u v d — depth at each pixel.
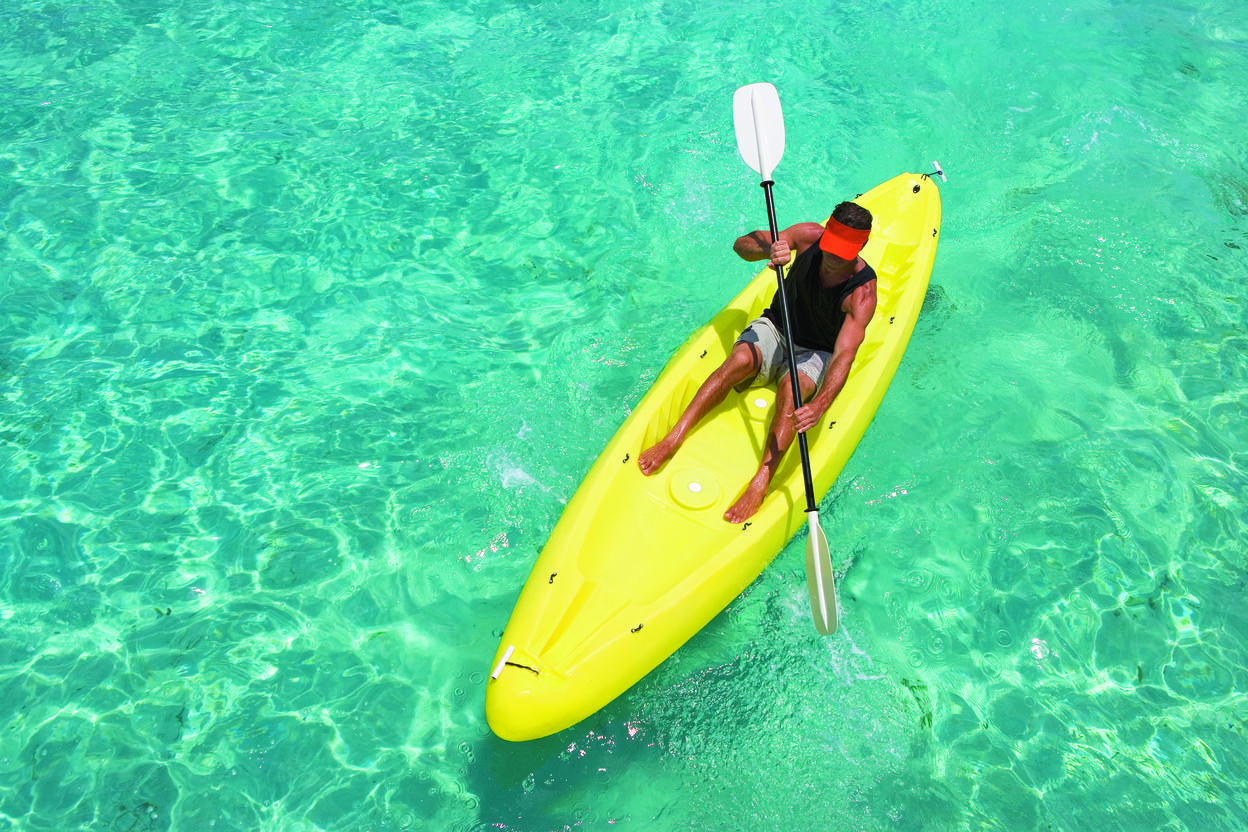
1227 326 4.53
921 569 3.42
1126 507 3.67
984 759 2.86
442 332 4.35
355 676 2.99
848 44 6.65
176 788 2.68
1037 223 5.17
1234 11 7.38
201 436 3.78
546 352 4.27
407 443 3.81
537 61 6.35
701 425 3.60
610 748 2.83
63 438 3.73
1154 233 5.10
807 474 3.09
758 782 2.77
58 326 4.24
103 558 3.30
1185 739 2.91
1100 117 5.95
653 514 3.23
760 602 3.24
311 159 5.33
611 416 3.93
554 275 4.71
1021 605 3.31
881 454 3.84
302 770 2.73
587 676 2.65
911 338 4.40
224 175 5.15
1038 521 3.61
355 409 3.94
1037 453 3.88
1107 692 3.05
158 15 6.62
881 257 4.38
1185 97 6.25
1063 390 4.18
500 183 5.26
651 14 6.96
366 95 5.91
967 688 3.05
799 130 5.77
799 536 3.46
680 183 5.31
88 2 6.71
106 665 2.98
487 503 3.57
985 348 4.39
